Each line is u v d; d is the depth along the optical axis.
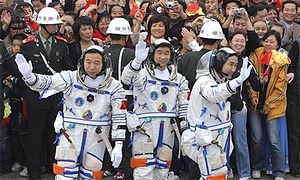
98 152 4.84
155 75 5.24
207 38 5.82
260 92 6.50
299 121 6.70
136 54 4.95
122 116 4.80
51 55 6.31
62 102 4.91
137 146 5.27
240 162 6.39
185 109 5.30
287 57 6.43
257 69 6.52
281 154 6.45
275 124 6.50
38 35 6.35
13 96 6.54
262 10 7.80
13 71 6.20
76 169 4.80
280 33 6.94
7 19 6.70
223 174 4.95
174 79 5.30
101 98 4.79
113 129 4.80
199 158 4.98
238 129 6.32
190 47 6.44
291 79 6.49
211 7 7.93
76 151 4.77
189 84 5.89
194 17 7.62
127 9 8.84
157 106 5.25
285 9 7.55
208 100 4.80
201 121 4.90
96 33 7.35
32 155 6.34
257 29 6.96
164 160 5.33
